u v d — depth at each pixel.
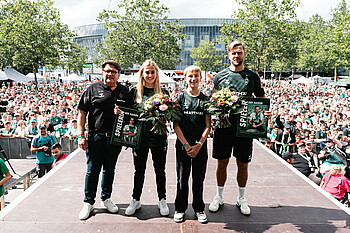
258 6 22.73
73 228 2.87
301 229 2.91
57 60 22.66
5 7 22.66
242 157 3.16
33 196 3.59
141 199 3.61
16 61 21.91
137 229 2.87
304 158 7.03
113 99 3.05
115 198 3.62
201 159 3.03
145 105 2.88
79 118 3.10
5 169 4.99
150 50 24.53
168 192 3.91
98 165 3.10
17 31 21.70
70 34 23.45
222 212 3.27
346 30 23.06
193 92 3.04
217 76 3.27
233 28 23.50
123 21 24.88
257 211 3.30
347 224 3.01
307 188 4.03
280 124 8.84
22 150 9.30
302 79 44.00
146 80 3.05
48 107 13.10
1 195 5.02
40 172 7.42
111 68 3.01
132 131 3.00
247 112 3.02
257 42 23.78
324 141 9.25
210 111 2.92
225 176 3.33
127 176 4.47
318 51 47.53
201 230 2.87
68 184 4.02
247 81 3.11
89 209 3.10
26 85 31.47
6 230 2.81
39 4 22.12
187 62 92.50
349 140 9.37
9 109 12.29
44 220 3.00
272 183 4.23
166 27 25.30
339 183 5.32
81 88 28.61
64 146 9.38
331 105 15.83
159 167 3.17
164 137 3.13
